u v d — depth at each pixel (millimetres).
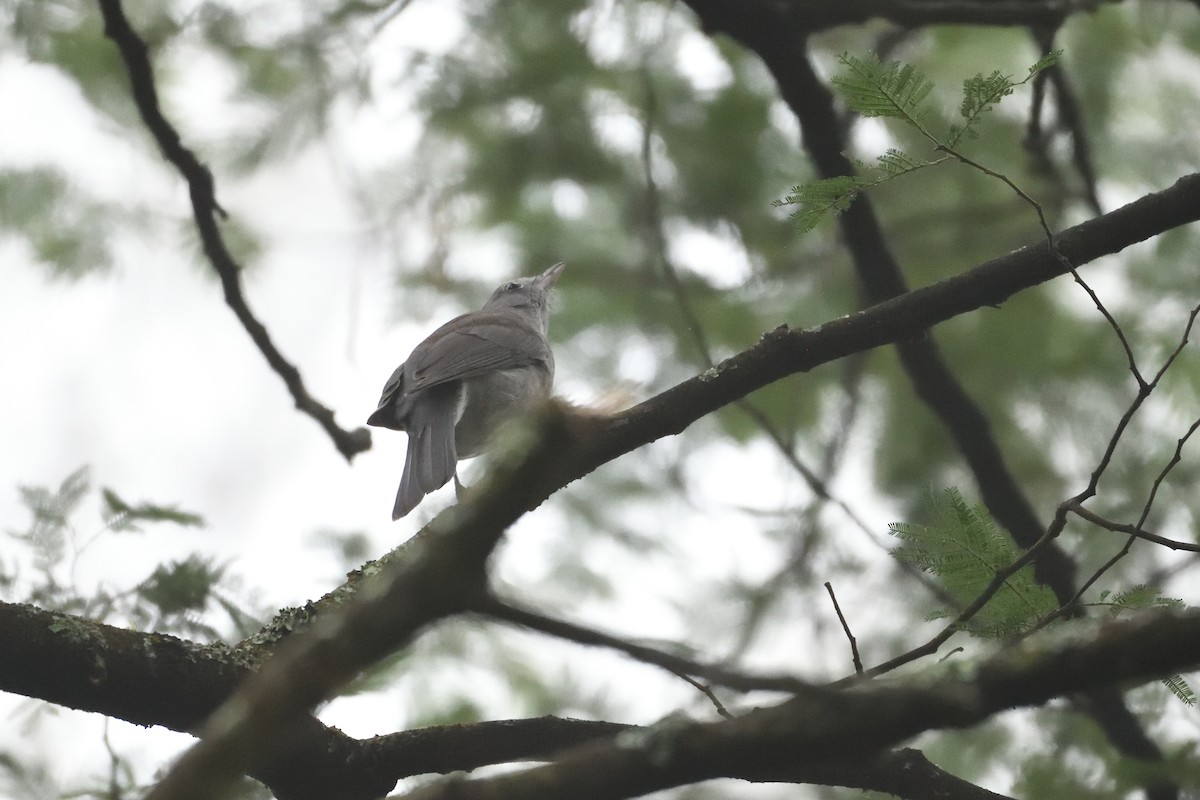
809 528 11320
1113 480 11062
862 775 6520
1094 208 11094
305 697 3350
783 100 9453
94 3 10781
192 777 3328
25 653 6062
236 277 8977
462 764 6664
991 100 6238
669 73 11906
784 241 12117
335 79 11094
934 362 9562
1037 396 11867
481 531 3215
